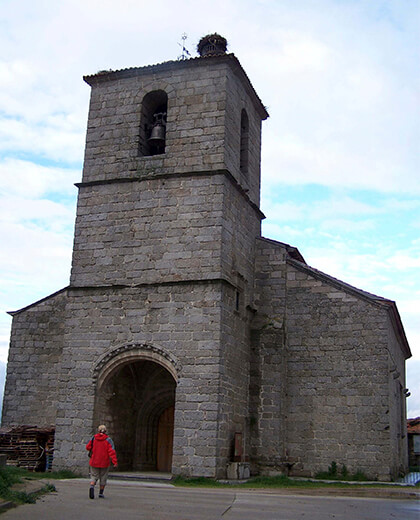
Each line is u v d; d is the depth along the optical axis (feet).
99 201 91.30
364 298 92.73
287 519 46.83
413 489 78.69
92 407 83.51
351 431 89.15
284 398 92.07
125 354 84.02
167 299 83.66
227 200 87.61
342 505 58.34
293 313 95.66
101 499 55.01
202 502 55.52
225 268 84.74
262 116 108.88
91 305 87.15
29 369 99.96
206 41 98.07
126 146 92.53
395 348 108.78
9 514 43.21
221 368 79.92
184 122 90.53
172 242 85.92
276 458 88.48
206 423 77.66
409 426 185.06
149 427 96.02
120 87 95.61
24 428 91.91
